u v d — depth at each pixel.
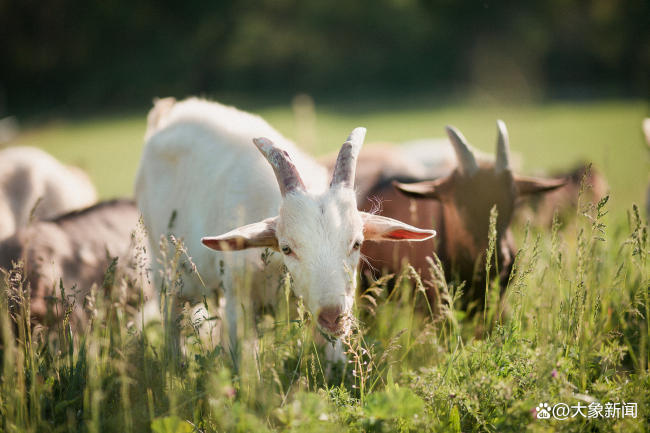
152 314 5.96
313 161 5.03
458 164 5.49
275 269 4.49
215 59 57.97
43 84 53.31
